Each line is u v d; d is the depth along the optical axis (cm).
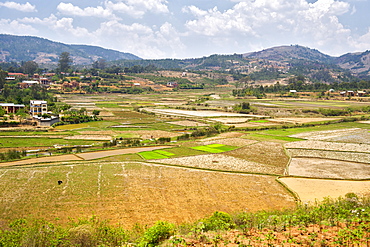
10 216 4638
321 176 6944
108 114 17638
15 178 6362
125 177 6619
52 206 5031
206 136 12031
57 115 14788
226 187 6141
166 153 8981
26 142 10256
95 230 3441
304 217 3391
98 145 9906
